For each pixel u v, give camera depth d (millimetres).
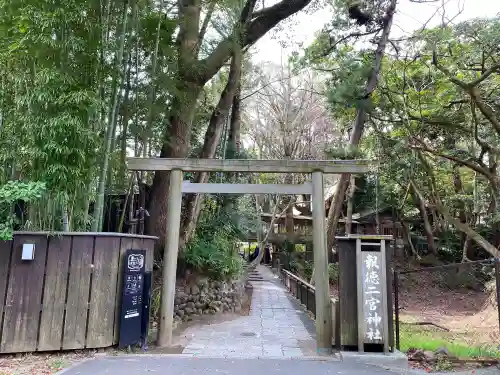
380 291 4723
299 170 5598
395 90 12008
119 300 5031
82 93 4605
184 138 8602
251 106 18797
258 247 20016
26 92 4617
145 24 7285
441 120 11961
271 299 10977
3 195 4102
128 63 6566
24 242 4586
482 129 12258
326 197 18656
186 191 5727
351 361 4453
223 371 4031
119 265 5090
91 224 5312
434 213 17562
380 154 13086
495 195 11945
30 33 4559
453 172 15227
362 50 11820
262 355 4797
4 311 4402
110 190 6520
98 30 5195
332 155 9961
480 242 12297
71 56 4969
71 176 4680
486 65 10820
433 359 4430
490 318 9086
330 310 5121
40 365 4102
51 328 4555
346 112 12547
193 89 8641
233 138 11867
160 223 8320
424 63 11234
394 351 4656
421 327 8742
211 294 8344
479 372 4082
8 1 4730
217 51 8734
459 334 7531
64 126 4523
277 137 18766
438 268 4766
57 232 4688
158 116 7680
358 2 10758
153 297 6984
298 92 18281
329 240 11234
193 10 8672
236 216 10438
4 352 4324
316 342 5371
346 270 4918
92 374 3824
